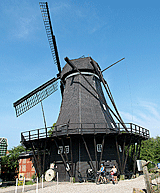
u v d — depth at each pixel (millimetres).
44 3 20922
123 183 14750
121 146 20953
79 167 17547
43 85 22938
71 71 22703
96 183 14984
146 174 8508
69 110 20266
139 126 19406
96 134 16750
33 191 12945
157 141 34375
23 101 20953
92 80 22250
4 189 15617
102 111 20359
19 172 27391
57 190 12641
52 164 19234
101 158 16812
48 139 17797
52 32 22156
